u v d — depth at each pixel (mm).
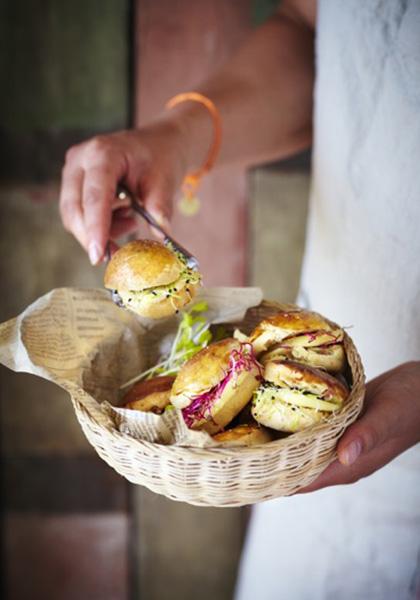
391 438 682
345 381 708
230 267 1278
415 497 910
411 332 851
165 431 661
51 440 1348
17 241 1259
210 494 642
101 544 1401
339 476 700
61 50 1185
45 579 1418
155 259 712
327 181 911
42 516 1384
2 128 1211
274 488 647
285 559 1032
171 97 1208
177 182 925
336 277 917
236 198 1248
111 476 1369
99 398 766
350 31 835
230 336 812
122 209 872
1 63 1185
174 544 1400
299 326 706
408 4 787
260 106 1021
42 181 1235
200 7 1176
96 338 770
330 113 881
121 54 1190
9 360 692
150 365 815
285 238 1268
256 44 1043
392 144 819
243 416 705
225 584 1417
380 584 962
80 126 1217
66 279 1281
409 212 819
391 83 808
